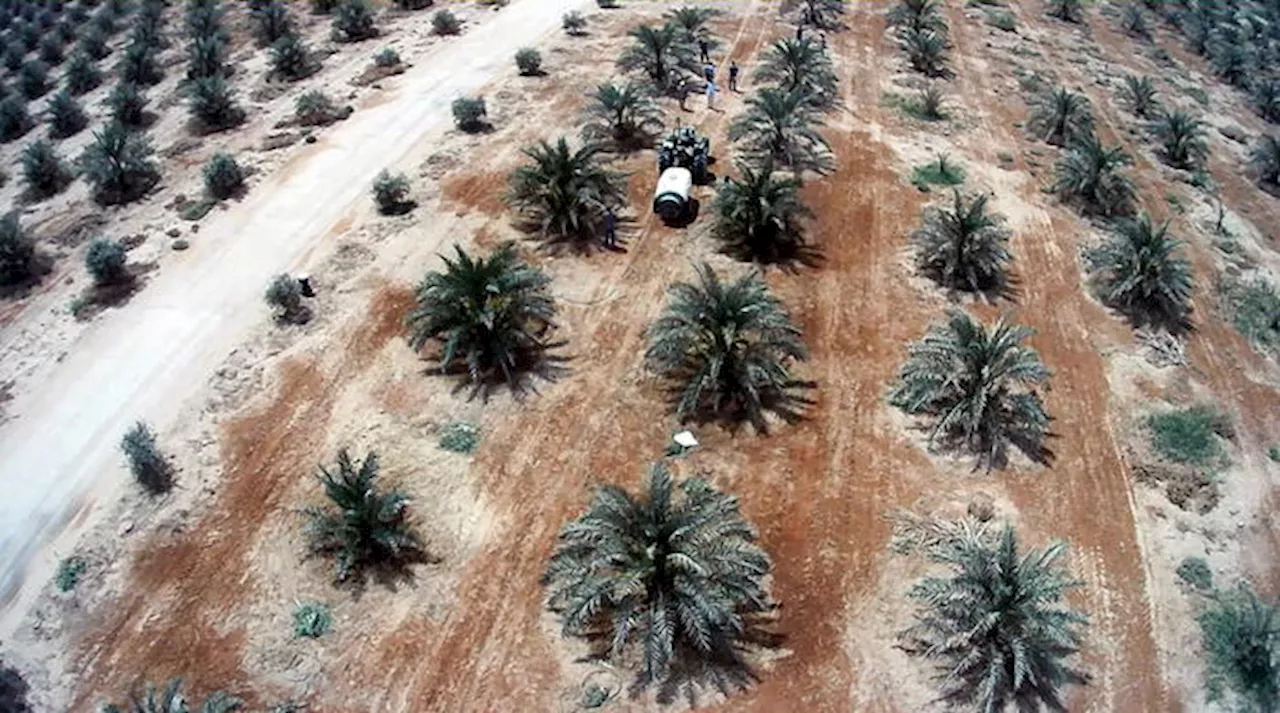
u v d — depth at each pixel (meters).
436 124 34.31
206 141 34.28
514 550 19.47
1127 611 18.56
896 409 22.80
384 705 16.88
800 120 31.94
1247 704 17.05
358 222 29.14
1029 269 28.02
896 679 17.12
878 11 45.97
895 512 20.30
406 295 26.16
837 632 17.92
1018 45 44.41
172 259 28.05
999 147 34.59
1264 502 21.19
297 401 23.02
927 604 18.31
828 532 19.84
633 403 22.83
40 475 21.56
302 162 32.28
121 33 46.41
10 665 17.80
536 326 24.98
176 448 21.89
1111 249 27.02
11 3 49.78
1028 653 16.55
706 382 21.59
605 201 28.19
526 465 21.31
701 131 33.75
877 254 28.09
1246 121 41.94
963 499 20.64
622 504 17.58
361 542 19.03
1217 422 23.03
